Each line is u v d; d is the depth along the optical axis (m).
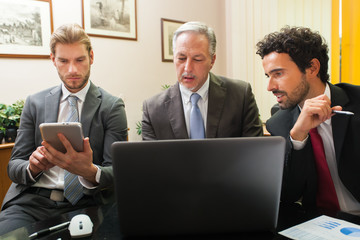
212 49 1.27
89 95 1.47
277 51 1.05
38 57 2.54
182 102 1.37
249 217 0.73
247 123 1.37
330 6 3.04
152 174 0.69
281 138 0.69
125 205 0.71
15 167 1.33
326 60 1.12
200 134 1.32
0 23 2.34
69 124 1.00
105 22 2.94
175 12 3.50
